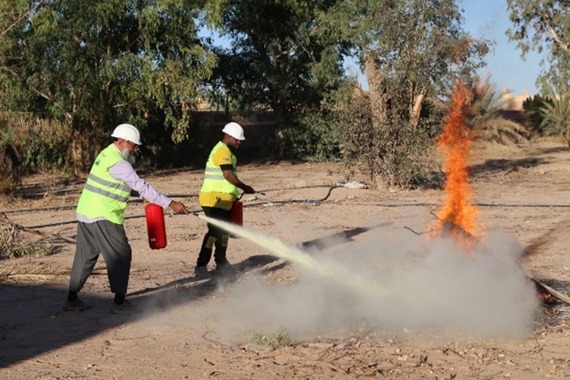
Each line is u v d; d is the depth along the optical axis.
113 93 27.75
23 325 7.33
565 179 23.67
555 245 11.52
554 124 44.38
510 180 23.66
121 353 6.42
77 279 7.76
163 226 8.16
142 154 33.41
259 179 25.86
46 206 18.30
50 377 5.81
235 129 9.51
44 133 27.58
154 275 9.66
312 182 23.09
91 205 7.67
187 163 34.88
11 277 9.48
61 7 25.17
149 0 26.75
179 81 27.44
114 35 27.69
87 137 28.44
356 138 20.34
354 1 23.64
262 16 34.91
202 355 6.32
